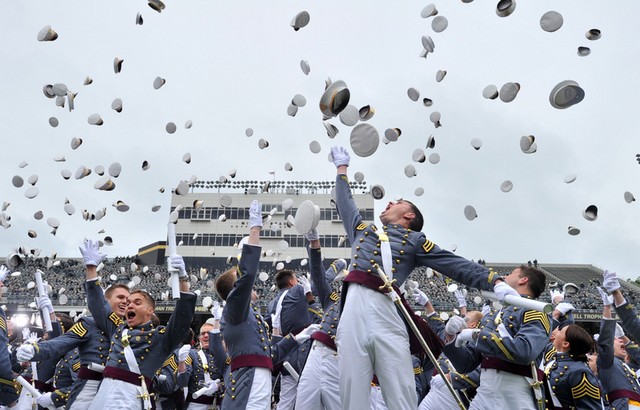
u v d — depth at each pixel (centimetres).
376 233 409
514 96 587
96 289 559
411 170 711
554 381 507
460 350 499
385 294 384
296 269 5225
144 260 5759
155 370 489
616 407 570
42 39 734
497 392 445
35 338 638
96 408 469
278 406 725
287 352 577
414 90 695
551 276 5681
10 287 4131
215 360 575
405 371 372
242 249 491
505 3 566
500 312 484
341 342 381
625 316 555
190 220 5781
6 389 600
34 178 878
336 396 554
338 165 454
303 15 578
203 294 4000
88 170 820
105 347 558
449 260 399
